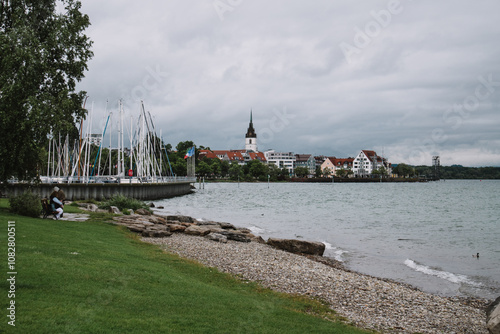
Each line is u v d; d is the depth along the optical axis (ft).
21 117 89.15
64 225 79.56
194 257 70.49
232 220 176.55
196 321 34.06
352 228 153.28
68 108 94.27
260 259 74.69
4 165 90.33
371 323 43.93
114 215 114.73
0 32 90.43
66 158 300.20
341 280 63.36
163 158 489.67
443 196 424.05
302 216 201.05
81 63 99.91
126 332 29.09
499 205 294.66
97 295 36.37
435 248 108.78
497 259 93.76
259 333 33.47
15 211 87.81
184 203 287.07
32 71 88.17
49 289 35.58
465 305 57.57
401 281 72.23
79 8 103.40
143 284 42.73
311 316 42.24
